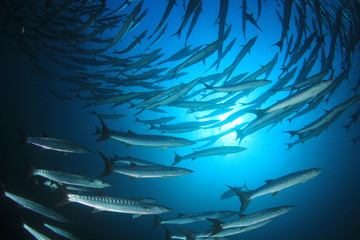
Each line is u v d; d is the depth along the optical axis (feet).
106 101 9.30
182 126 9.45
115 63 11.21
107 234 13.19
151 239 15.15
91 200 5.68
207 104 9.52
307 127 8.30
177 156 9.22
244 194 6.24
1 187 6.75
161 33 8.49
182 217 7.54
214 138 13.96
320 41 8.18
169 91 8.05
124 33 6.99
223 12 6.79
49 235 10.57
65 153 6.73
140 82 11.66
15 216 10.20
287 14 6.72
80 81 12.62
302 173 6.06
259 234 18.51
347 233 18.28
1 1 7.55
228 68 8.36
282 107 6.48
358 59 16.88
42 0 13.55
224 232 6.57
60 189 5.67
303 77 9.12
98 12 6.87
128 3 8.52
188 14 6.27
